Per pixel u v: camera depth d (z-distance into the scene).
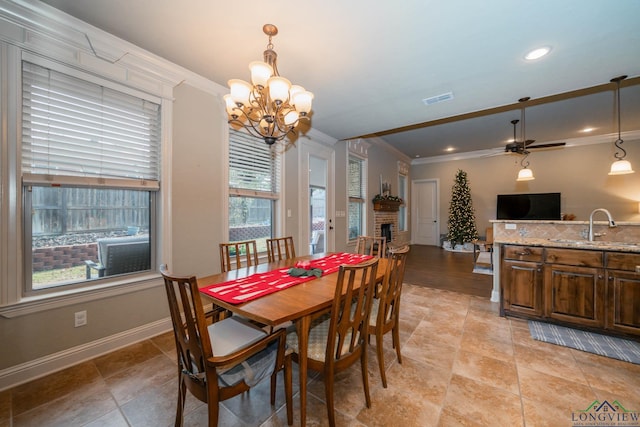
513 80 2.71
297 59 2.38
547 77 2.66
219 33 2.08
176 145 2.61
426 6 1.77
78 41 2.00
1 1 1.68
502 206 7.00
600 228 2.78
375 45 2.18
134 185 2.34
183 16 1.90
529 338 2.40
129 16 1.90
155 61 2.39
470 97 3.11
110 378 1.85
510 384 1.78
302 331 1.35
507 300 2.85
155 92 2.45
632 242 2.62
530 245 2.72
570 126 5.27
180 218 2.64
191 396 1.69
